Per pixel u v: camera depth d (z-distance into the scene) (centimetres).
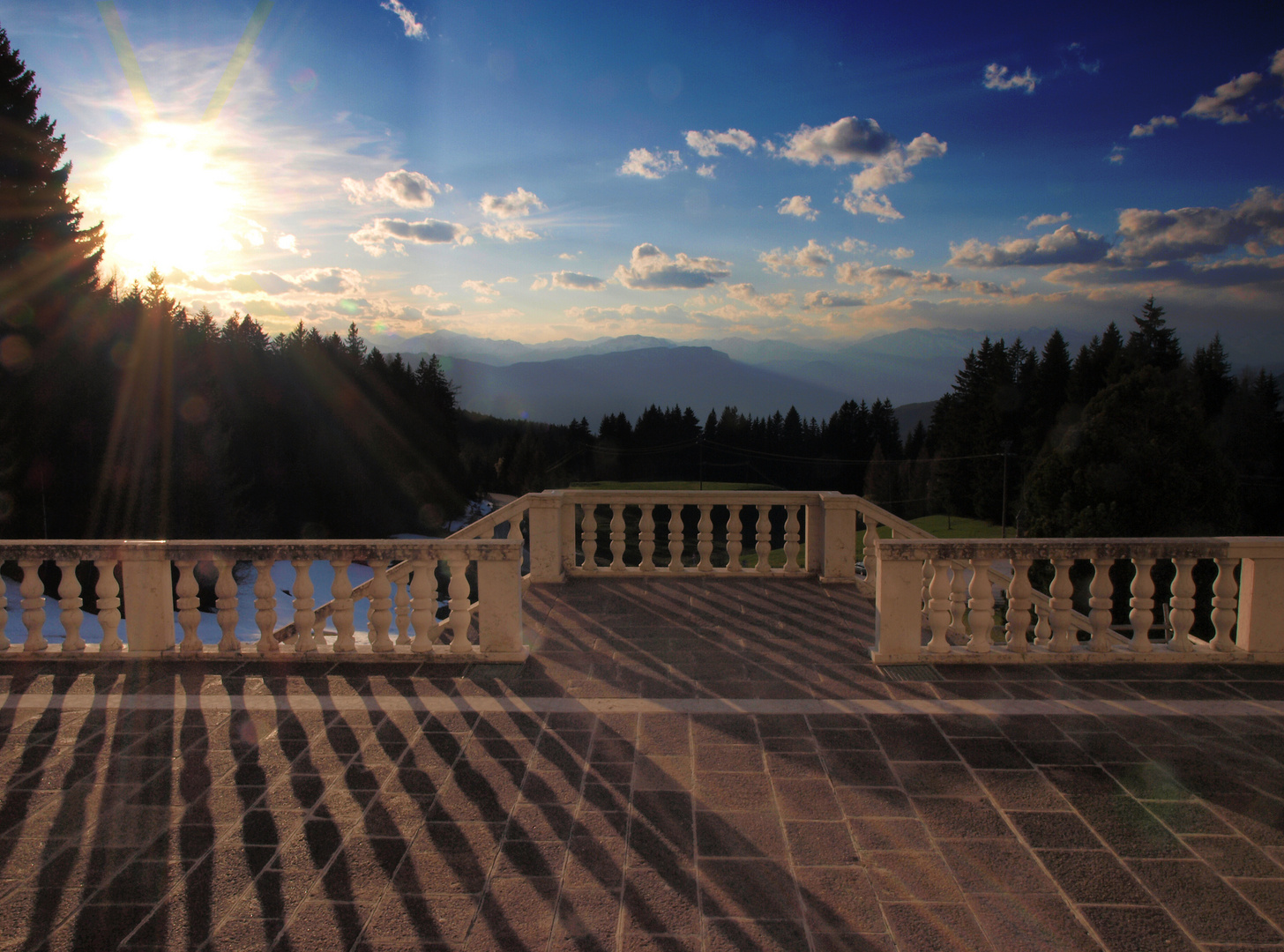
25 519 3086
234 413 4684
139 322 4019
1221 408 5688
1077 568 2834
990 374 7200
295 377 6044
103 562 617
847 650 654
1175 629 623
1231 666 599
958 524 6881
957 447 7406
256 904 313
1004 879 332
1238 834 366
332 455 5459
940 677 582
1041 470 3192
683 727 490
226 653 624
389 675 587
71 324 3691
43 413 3203
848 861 345
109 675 584
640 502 959
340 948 288
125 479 3553
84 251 3903
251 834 366
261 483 4781
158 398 3847
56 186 3825
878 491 8681
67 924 302
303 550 611
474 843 358
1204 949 288
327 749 457
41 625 625
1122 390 3028
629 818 380
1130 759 443
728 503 954
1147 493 2856
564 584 926
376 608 617
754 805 393
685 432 11494
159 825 373
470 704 529
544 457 8788
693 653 645
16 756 448
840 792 407
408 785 413
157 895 320
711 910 311
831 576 923
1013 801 396
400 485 6172
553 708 523
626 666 614
